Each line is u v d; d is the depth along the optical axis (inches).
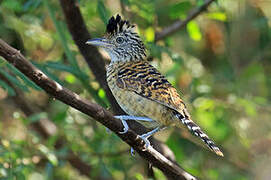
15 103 470.3
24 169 375.6
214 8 481.7
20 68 251.8
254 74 546.6
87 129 478.9
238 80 538.0
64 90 267.1
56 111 495.8
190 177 318.0
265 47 555.5
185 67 503.5
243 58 551.8
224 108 503.5
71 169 503.8
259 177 505.7
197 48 562.9
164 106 337.1
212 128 488.4
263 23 509.4
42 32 468.1
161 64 468.4
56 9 440.8
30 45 481.7
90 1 455.2
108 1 490.6
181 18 472.4
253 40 545.6
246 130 524.7
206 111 486.0
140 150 307.6
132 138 298.4
